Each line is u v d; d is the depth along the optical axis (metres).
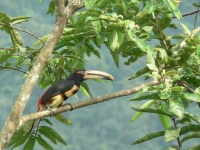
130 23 12.29
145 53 13.10
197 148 11.96
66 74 14.57
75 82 14.47
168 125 13.01
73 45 13.88
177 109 11.07
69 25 13.69
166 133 11.58
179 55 12.73
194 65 12.79
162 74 11.73
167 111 11.89
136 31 12.48
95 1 12.09
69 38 12.89
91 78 14.52
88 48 13.99
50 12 14.59
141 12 12.84
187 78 12.58
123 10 13.03
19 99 11.74
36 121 12.95
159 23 13.43
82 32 12.75
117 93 12.41
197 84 12.60
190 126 11.77
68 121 13.10
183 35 13.48
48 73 14.09
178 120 12.11
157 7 13.23
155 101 12.57
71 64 14.42
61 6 12.16
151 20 13.38
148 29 12.62
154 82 12.52
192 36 12.93
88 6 11.99
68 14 12.27
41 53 12.06
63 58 13.42
